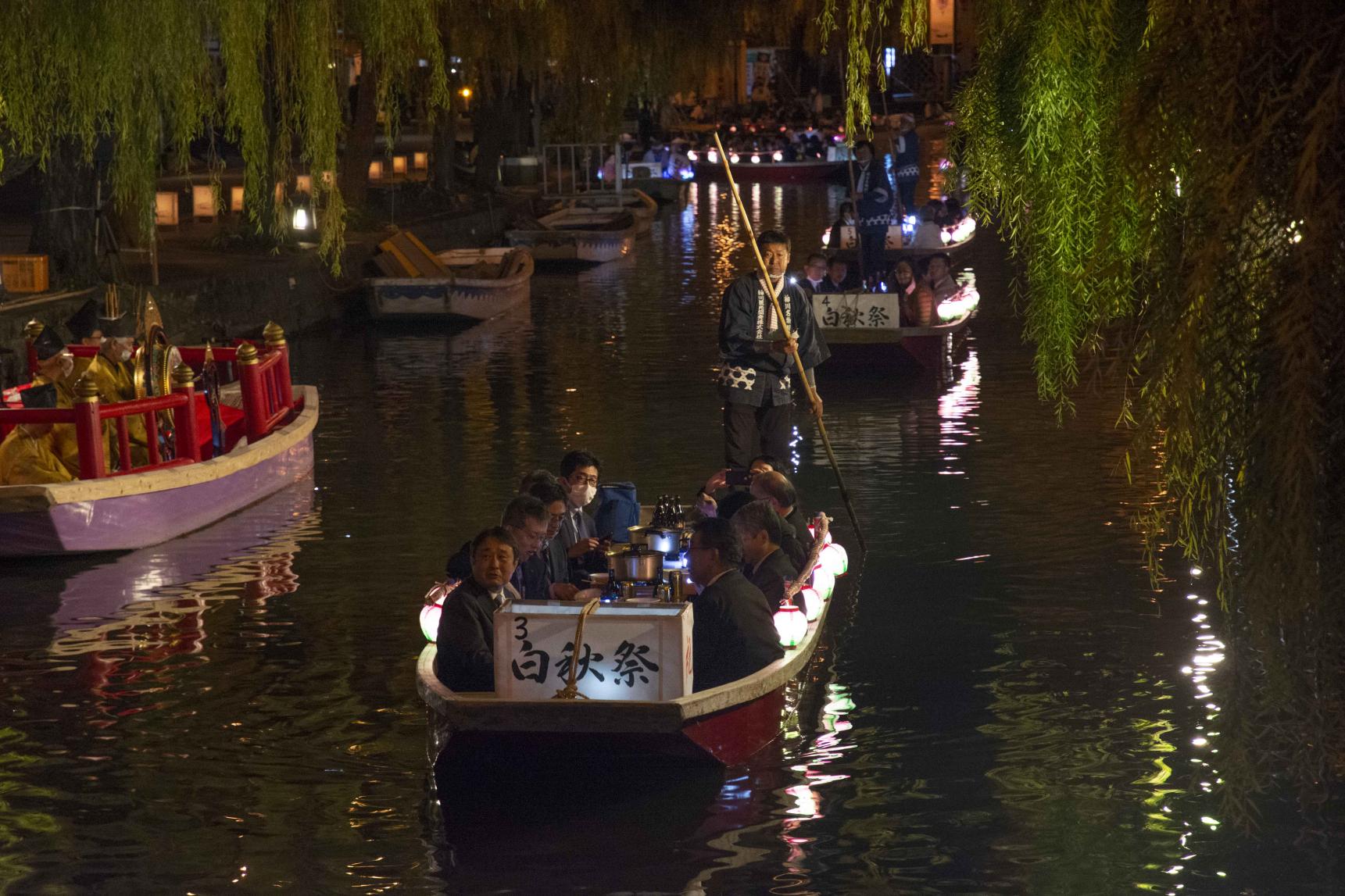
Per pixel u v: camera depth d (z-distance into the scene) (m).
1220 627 6.89
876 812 12.88
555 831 12.55
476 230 74.19
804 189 112.94
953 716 15.36
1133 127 6.06
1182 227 6.20
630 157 117.12
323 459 30.09
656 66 72.06
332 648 18.05
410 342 48.19
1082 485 26.14
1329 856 11.72
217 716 15.69
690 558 14.58
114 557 22.80
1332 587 6.03
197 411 28.22
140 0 21.08
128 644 18.27
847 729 14.98
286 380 30.50
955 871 11.70
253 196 22.72
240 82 22.28
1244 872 11.52
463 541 23.42
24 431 23.89
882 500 25.47
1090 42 7.10
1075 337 7.42
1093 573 20.72
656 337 47.88
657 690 13.05
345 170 64.62
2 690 16.58
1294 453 5.70
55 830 12.75
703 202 103.19
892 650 17.62
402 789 13.59
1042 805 12.98
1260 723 6.82
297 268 51.41
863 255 48.28
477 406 36.03
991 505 24.86
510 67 66.94
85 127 21.78
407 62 27.36
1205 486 6.29
